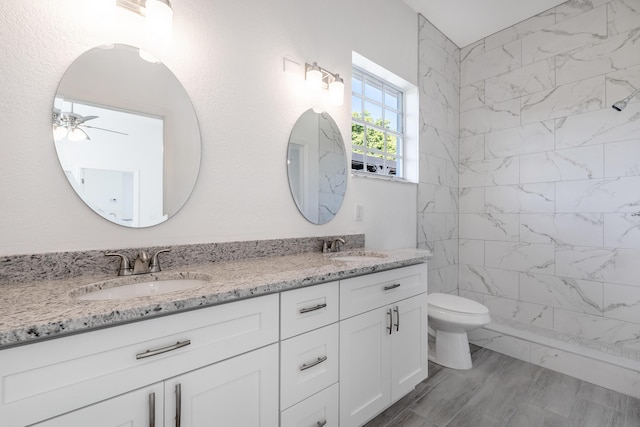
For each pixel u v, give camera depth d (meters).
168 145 1.25
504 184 2.64
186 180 1.30
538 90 2.46
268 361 0.98
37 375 0.60
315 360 1.12
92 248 1.08
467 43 2.92
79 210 1.06
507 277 2.61
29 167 0.97
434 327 2.13
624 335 2.04
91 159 1.08
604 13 2.16
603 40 2.16
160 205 1.23
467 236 2.88
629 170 2.04
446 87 2.80
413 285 1.61
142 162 1.19
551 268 2.37
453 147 2.88
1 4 0.93
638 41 2.03
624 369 1.74
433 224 2.64
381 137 2.42
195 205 1.33
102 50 1.11
